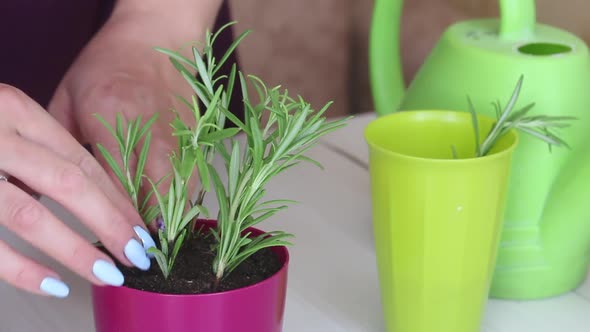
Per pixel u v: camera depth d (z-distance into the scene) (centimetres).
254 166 60
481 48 76
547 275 77
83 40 120
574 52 76
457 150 73
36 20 114
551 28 81
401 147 73
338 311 76
